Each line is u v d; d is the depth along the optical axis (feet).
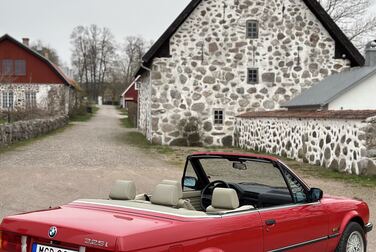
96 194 37.81
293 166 56.54
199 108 80.38
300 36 81.66
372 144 48.75
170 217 14.56
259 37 81.25
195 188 22.07
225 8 80.43
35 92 156.97
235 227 15.58
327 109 63.46
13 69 156.87
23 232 14.26
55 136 91.66
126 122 157.38
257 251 16.55
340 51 82.17
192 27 79.82
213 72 80.53
